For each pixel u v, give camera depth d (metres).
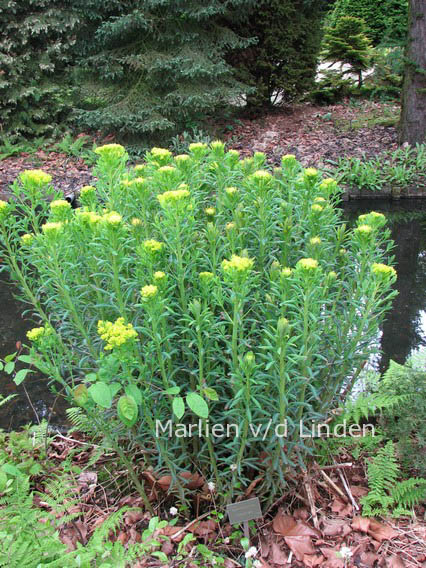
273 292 1.78
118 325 1.51
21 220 1.93
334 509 2.07
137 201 2.00
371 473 2.16
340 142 8.69
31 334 1.70
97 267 1.85
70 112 9.38
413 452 2.23
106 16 8.17
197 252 1.79
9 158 8.68
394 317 4.11
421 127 8.17
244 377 1.66
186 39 8.09
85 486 2.23
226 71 8.29
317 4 9.41
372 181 7.21
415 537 1.96
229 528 1.96
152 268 1.72
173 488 1.97
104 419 1.91
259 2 8.92
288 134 9.21
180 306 1.84
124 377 1.61
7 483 1.92
